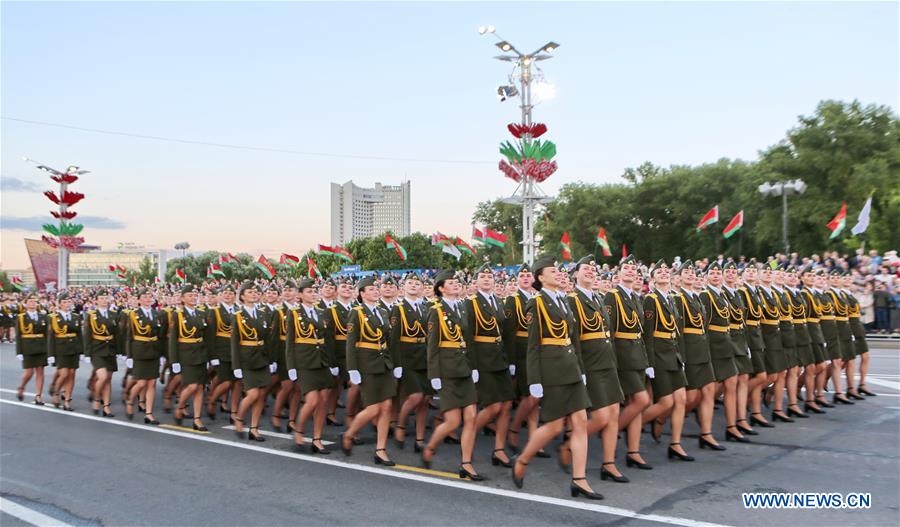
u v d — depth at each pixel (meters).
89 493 6.69
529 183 27.62
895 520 5.45
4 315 26.61
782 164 35.88
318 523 5.62
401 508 5.95
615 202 50.91
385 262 62.12
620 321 7.11
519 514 5.70
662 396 7.45
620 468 7.14
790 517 5.54
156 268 126.38
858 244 31.55
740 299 8.85
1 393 13.88
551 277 6.30
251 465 7.59
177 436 9.30
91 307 12.53
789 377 9.70
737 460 7.39
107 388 11.15
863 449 7.71
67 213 35.41
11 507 6.32
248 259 65.88
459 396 6.94
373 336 7.61
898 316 19.30
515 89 27.83
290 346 8.28
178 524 5.73
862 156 34.88
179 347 9.86
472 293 10.28
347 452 7.97
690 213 46.81
